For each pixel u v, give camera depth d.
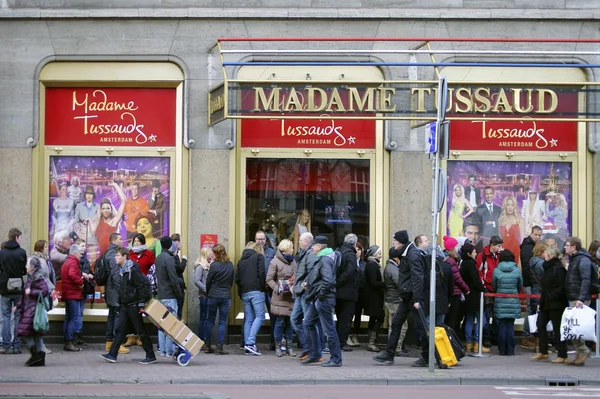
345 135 17.92
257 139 17.86
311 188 17.91
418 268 14.53
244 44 17.80
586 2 17.94
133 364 14.88
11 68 17.59
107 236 17.72
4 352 15.98
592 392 12.58
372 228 17.83
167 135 17.78
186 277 17.56
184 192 17.66
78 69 17.70
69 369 14.17
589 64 17.42
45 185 17.69
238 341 17.56
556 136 18.03
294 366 14.73
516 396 12.10
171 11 17.61
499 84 16.73
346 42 17.84
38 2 17.64
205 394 11.83
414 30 17.88
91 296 17.48
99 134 17.77
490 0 17.92
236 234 17.72
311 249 15.03
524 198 18.00
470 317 16.55
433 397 11.92
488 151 18.00
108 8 17.62
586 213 17.95
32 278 14.30
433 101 16.66
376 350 16.92
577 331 14.81
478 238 17.97
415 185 17.84
